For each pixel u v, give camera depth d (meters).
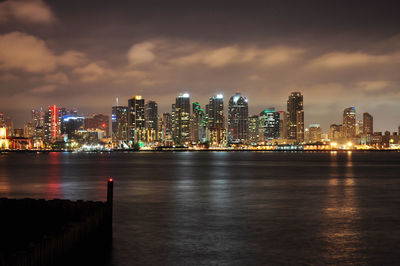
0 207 31.55
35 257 18.39
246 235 30.09
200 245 27.03
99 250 25.53
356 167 148.50
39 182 79.12
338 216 38.38
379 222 35.25
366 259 23.89
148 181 81.75
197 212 40.84
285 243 27.66
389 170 125.81
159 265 22.62
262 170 126.50
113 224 34.25
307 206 45.12
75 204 28.55
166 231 31.42
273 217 37.88
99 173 110.38
